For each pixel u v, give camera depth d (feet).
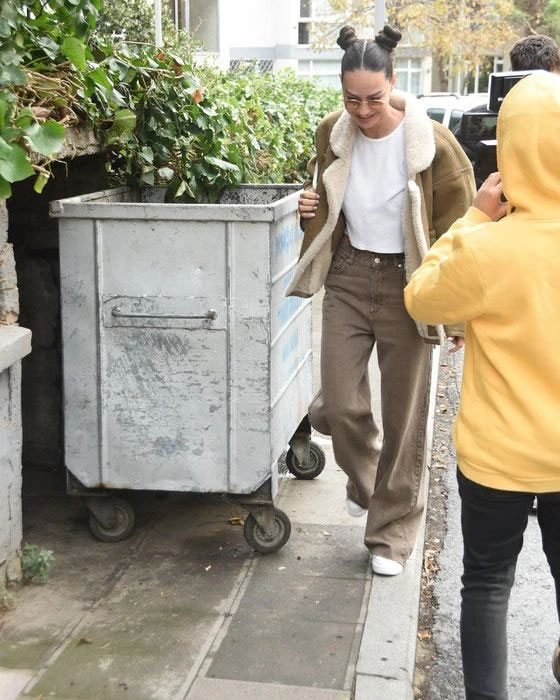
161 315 12.87
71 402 13.30
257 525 13.60
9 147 11.01
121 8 36.63
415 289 9.30
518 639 12.39
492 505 9.14
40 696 10.41
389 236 12.48
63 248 12.96
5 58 11.82
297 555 13.84
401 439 12.93
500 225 8.79
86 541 14.20
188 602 12.46
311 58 122.93
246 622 11.99
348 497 14.02
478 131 49.14
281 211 12.85
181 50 34.14
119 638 11.57
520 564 14.56
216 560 13.66
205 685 10.64
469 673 9.55
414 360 12.73
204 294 12.76
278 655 11.27
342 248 12.91
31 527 14.64
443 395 24.44
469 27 110.63
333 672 10.96
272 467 13.24
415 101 12.16
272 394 13.08
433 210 12.54
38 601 12.41
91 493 13.73
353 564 13.60
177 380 13.03
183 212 12.54
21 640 11.50
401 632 11.69
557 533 9.50
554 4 134.10
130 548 13.98
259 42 121.29
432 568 14.55
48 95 12.76
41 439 16.87
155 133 15.87
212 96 20.77
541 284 8.59
